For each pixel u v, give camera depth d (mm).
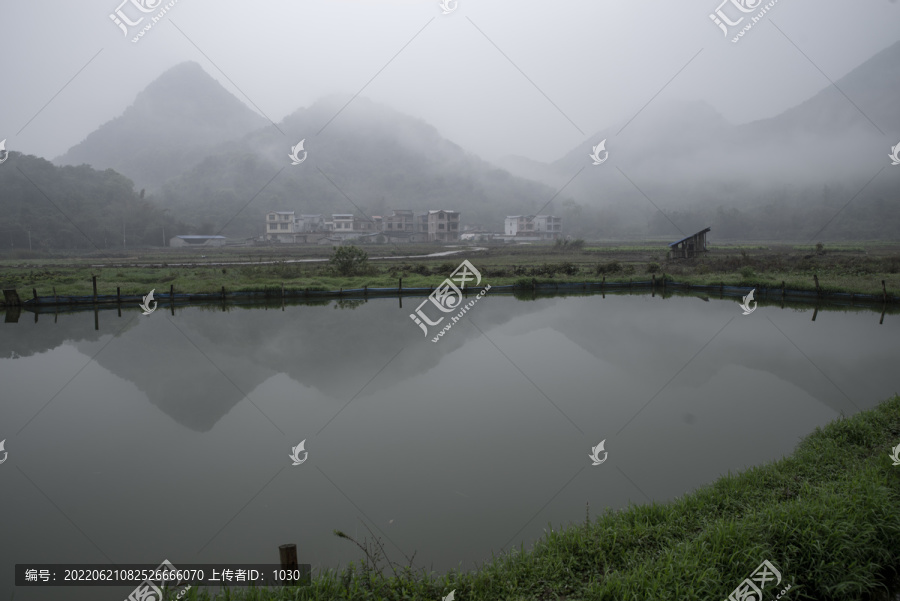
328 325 20953
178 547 6535
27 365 14961
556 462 8664
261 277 34781
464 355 15852
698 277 34219
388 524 6875
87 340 18109
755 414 10500
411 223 116000
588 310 24438
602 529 5934
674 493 7461
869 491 5883
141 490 8023
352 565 5387
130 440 9953
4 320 22391
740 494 6609
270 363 15031
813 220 128250
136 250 80750
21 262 53344
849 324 19812
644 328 19594
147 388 12875
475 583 4965
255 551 6422
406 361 15219
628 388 12523
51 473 8617
